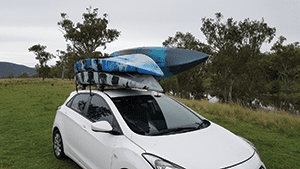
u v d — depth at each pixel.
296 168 4.09
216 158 2.36
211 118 8.60
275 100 30.58
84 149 3.38
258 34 34.59
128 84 3.04
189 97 37.56
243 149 2.67
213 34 40.50
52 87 34.62
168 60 3.87
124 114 3.09
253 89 24.70
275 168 4.11
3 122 8.25
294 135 6.13
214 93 35.28
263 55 30.98
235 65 25.22
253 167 2.39
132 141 2.66
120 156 2.59
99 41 48.62
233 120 7.88
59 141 4.40
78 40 46.50
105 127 2.79
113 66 3.16
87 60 3.67
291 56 51.69
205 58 3.82
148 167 2.25
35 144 5.60
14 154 4.88
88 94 3.93
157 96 3.83
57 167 4.15
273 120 7.49
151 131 2.90
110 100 3.33
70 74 87.50
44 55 63.91
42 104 13.21
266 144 5.45
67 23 47.62
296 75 52.72
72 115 3.96
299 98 38.06
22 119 8.82
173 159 2.28
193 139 2.71
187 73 35.97
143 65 3.11
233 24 38.06
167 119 3.29
